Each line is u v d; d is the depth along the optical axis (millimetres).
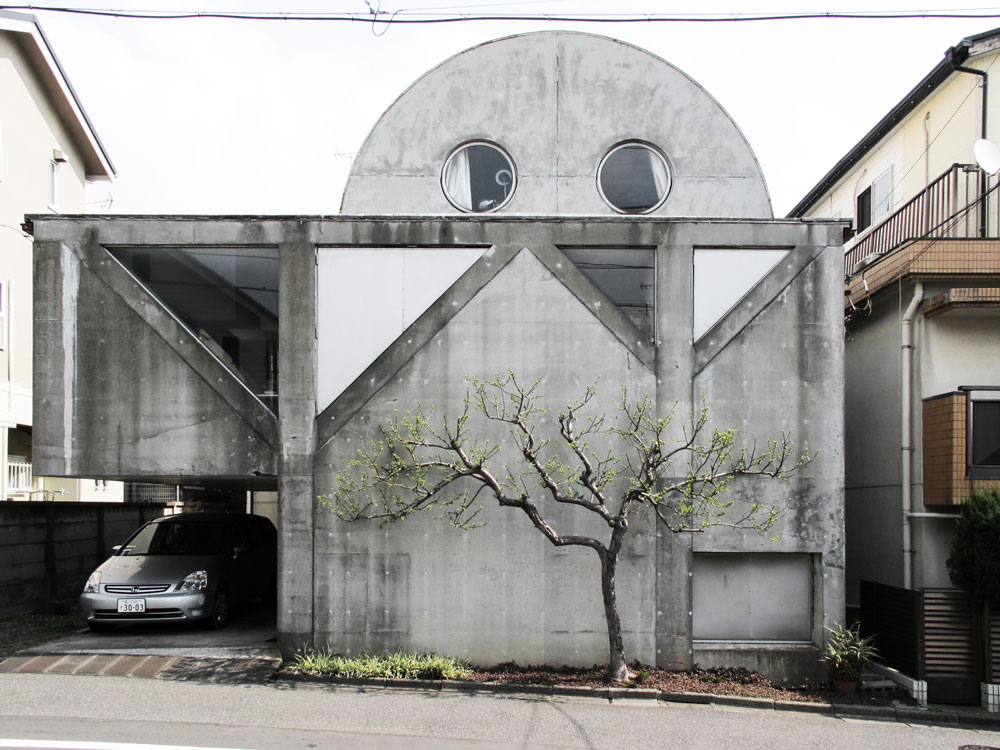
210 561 10109
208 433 8477
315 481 8336
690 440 8047
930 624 8086
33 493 15953
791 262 8469
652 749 6191
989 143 10133
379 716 6723
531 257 8492
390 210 9188
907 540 9461
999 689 7809
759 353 8422
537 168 9227
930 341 9516
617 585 8227
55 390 8492
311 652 8180
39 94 16938
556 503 8312
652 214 9188
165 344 8531
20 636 9273
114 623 9781
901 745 6699
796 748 6434
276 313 8648
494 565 8242
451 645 8188
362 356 8469
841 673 7988
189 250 8703
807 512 8312
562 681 7762
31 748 5555
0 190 15320
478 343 8430
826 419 8398
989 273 9344
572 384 8398
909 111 13688
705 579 8391
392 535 8273
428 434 8336
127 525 13688
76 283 8570
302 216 8547
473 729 6477
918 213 11914
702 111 9297
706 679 7996
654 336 8461
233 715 6570
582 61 9320
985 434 8734
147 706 6719
